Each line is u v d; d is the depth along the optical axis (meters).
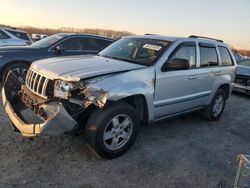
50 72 3.88
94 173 3.62
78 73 3.75
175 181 3.65
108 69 4.02
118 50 5.18
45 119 3.61
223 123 6.39
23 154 3.89
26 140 4.29
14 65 7.09
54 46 7.83
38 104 3.75
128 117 4.00
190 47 5.29
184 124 5.92
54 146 4.19
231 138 5.45
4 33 12.02
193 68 5.36
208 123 6.21
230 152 4.76
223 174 3.97
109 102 3.83
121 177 3.60
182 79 4.99
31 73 4.21
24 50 7.36
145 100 4.33
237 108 8.14
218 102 6.37
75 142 4.36
